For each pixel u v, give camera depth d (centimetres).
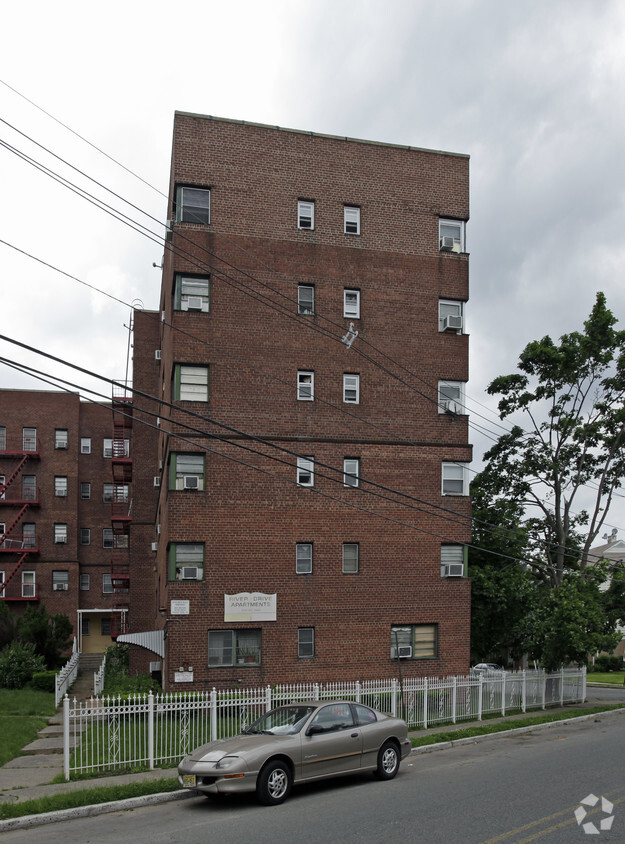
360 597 2869
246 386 2848
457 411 3081
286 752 1377
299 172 3022
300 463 2878
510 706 2758
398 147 3156
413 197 3147
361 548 2900
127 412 4388
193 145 2919
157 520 3675
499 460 3791
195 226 2878
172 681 2620
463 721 2447
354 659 2823
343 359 2975
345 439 2933
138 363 4247
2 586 5184
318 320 2964
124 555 5612
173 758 1692
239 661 2708
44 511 5425
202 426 2783
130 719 1695
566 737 2194
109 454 5734
